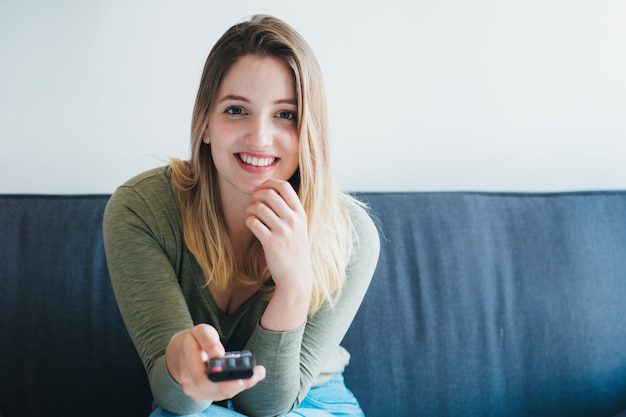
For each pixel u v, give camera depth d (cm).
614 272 139
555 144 160
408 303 133
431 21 153
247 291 108
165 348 87
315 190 99
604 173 162
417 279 134
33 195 130
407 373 131
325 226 102
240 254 110
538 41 156
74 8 142
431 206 139
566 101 159
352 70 152
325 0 149
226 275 104
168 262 100
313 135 96
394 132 155
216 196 104
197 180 104
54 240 127
